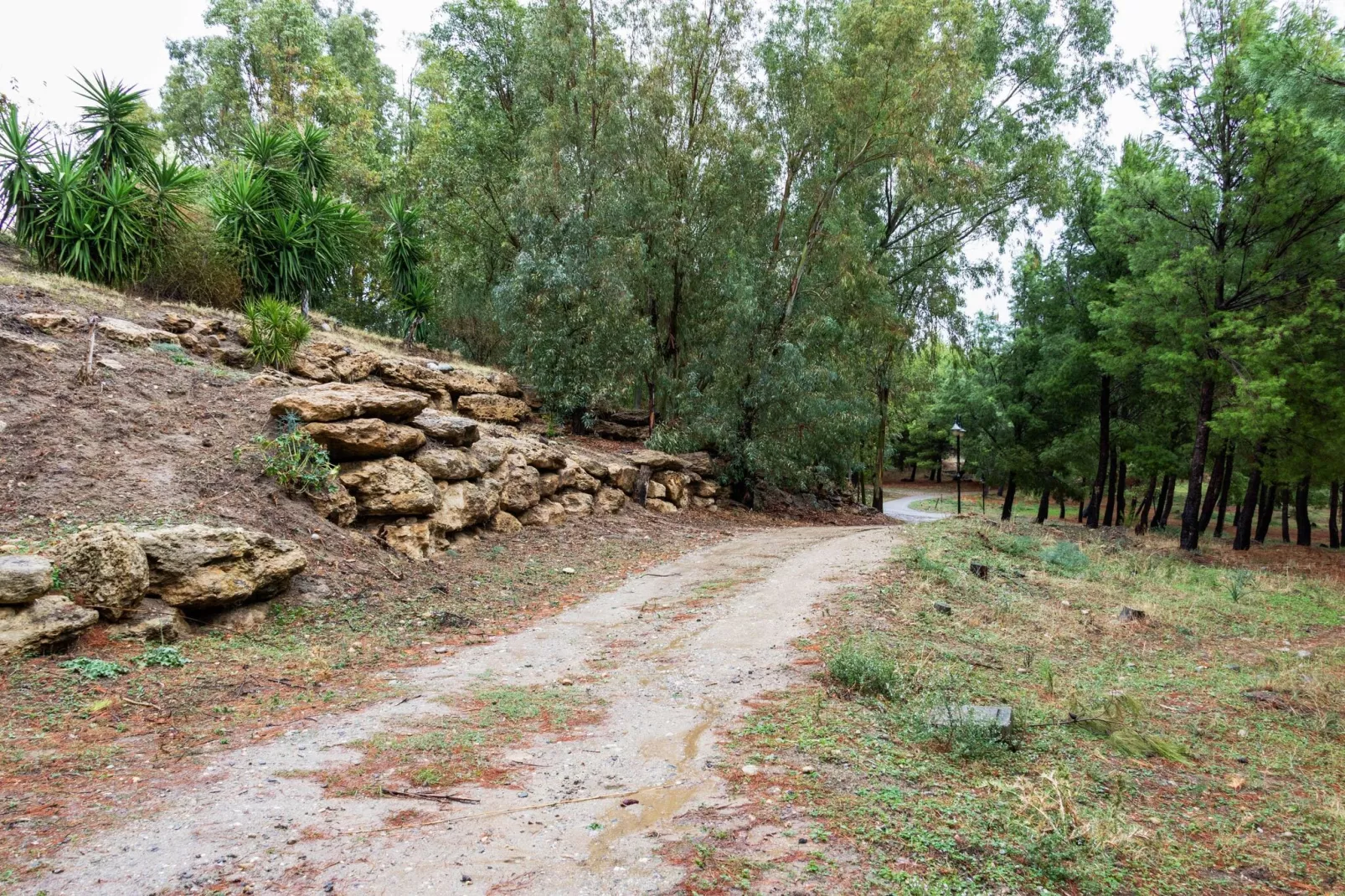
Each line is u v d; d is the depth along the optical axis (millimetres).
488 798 4426
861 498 37656
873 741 5375
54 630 6309
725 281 21422
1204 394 21422
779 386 20984
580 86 21297
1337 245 18531
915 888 3420
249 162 19031
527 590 11016
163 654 6723
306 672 7012
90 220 14945
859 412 23062
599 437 22266
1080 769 5293
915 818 4152
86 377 10266
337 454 11016
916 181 21812
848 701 6312
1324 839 4562
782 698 6352
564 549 13727
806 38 21781
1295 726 6918
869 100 20750
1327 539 37688
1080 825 4258
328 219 18938
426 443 12516
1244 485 33219
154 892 3301
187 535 7660
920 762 5070
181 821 4016
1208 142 20641
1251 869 4094
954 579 11938
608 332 20359
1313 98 14406
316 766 4867
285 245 17984
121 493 8516
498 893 3340
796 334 21953
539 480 15188
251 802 4285
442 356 21484
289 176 18906
